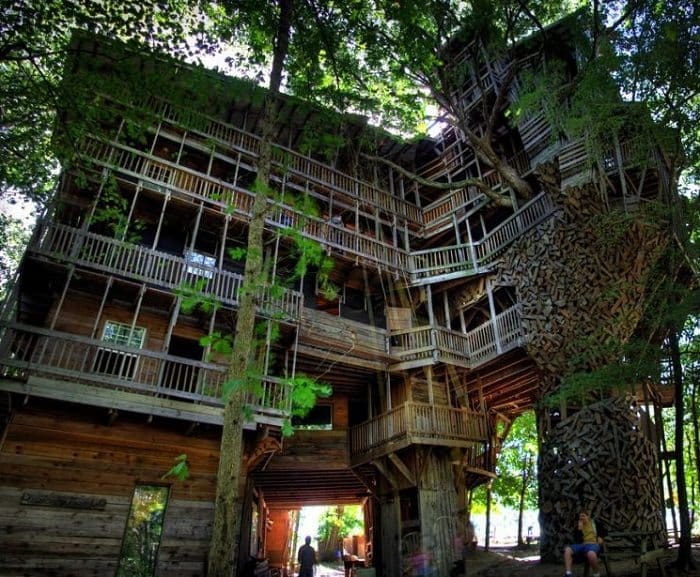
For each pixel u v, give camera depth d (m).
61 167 13.16
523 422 25.72
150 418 12.23
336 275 19.80
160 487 12.66
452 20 17.50
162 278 13.91
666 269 13.90
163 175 15.56
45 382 11.28
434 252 20.28
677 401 9.88
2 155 12.33
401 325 19.12
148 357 13.78
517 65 17.86
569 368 14.31
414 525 16.70
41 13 9.92
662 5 10.29
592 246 15.04
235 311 14.65
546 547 13.30
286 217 17.80
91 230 15.11
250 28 11.10
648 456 12.99
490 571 14.05
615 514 12.27
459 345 18.66
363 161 22.31
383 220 21.11
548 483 13.77
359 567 18.45
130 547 11.77
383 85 17.70
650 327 13.99
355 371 18.23
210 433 13.64
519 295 17.06
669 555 10.59
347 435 19.00
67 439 11.91
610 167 15.32
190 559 12.19
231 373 7.20
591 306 14.62
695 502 22.62
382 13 15.05
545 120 18.97
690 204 12.16
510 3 17.38
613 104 12.85
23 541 10.77
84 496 11.64
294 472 18.48
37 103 10.77
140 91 11.64
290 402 14.13
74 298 13.88
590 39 15.52
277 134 19.66
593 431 13.38
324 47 11.71
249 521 15.95
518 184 18.62
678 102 10.60
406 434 16.34
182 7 11.20
